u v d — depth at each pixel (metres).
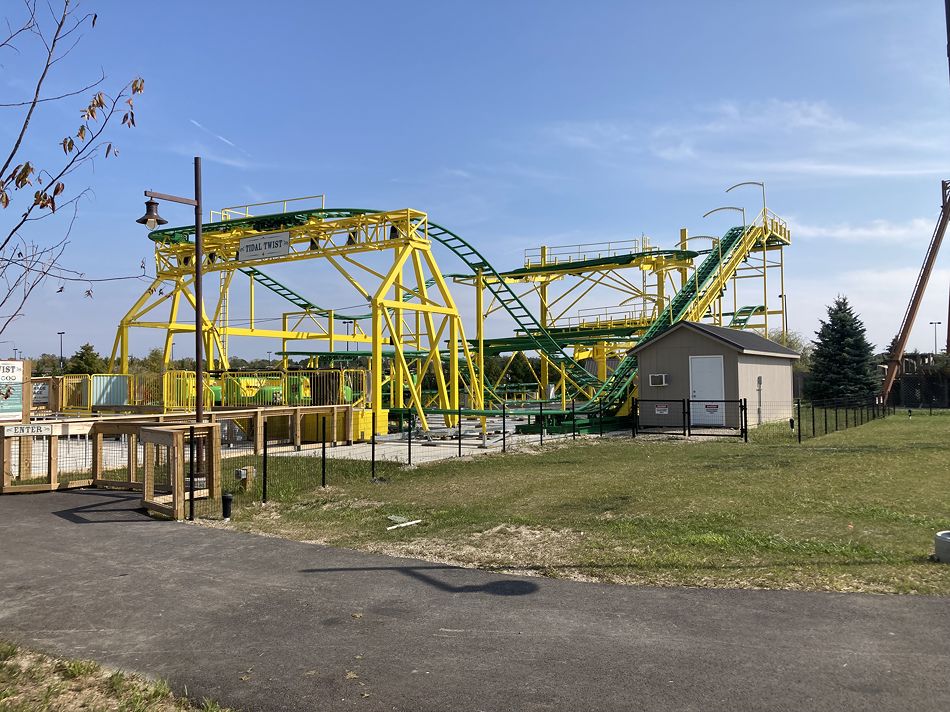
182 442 11.90
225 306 38.69
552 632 6.00
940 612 6.14
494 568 8.10
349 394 25.50
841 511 10.70
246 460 18.45
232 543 9.78
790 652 5.38
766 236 42.62
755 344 29.31
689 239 39.75
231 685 5.16
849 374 49.38
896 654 5.27
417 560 8.59
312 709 4.75
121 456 20.36
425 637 5.98
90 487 14.98
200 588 7.62
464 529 10.31
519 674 5.18
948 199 44.38
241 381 27.59
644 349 29.05
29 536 10.38
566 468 16.97
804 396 51.84
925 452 18.03
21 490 14.26
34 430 14.37
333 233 30.17
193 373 26.92
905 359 54.56
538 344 37.59
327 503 12.98
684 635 5.81
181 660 5.66
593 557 8.41
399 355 30.48
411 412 26.88
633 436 25.23
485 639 5.89
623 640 5.76
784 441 21.92
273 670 5.41
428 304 30.20
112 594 7.47
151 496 12.50
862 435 23.73
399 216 28.52
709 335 27.42
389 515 11.62
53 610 6.97
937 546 7.86
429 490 14.22
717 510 10.95
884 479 13.70
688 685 4.89
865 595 6.65
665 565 7.93
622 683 4.96
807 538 9.02
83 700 4.96
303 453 20.81
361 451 21.78
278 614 6.71
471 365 33.97
